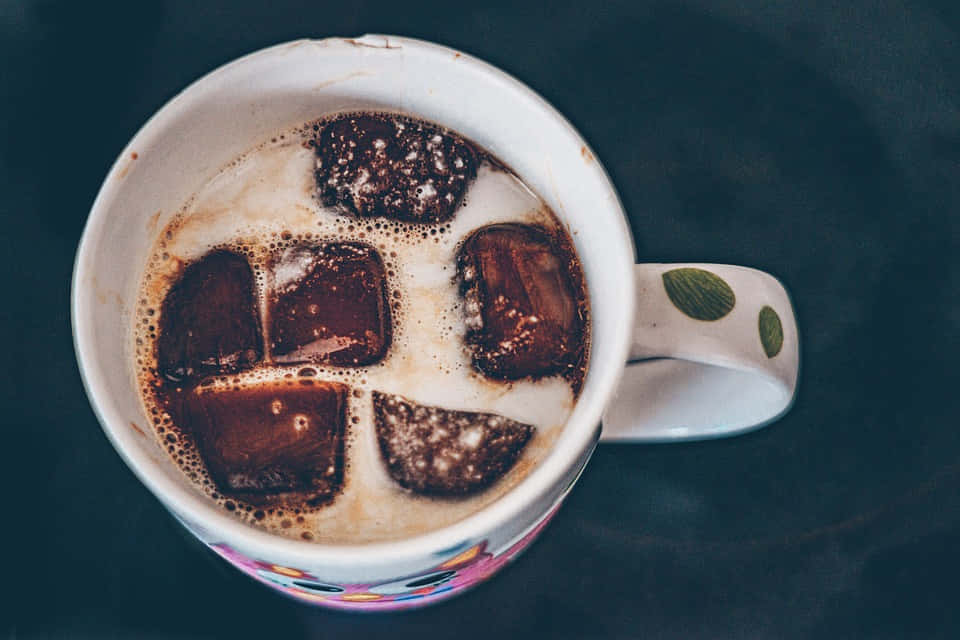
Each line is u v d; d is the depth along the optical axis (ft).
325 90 0.96
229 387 0.95
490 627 1.07
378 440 0.94
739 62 1.17
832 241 1.14
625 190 1.14
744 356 0.95
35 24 1.14
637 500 1.09
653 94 1.16
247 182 0.97
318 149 0.98
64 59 1.14
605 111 1.16
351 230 0.98
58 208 1.11
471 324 0.96
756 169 1.15
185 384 0.94
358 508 0.92
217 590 1.06
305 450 0.93
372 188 0.98
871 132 1.16
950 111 1.16
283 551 0.86
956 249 1.14
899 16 1.18
